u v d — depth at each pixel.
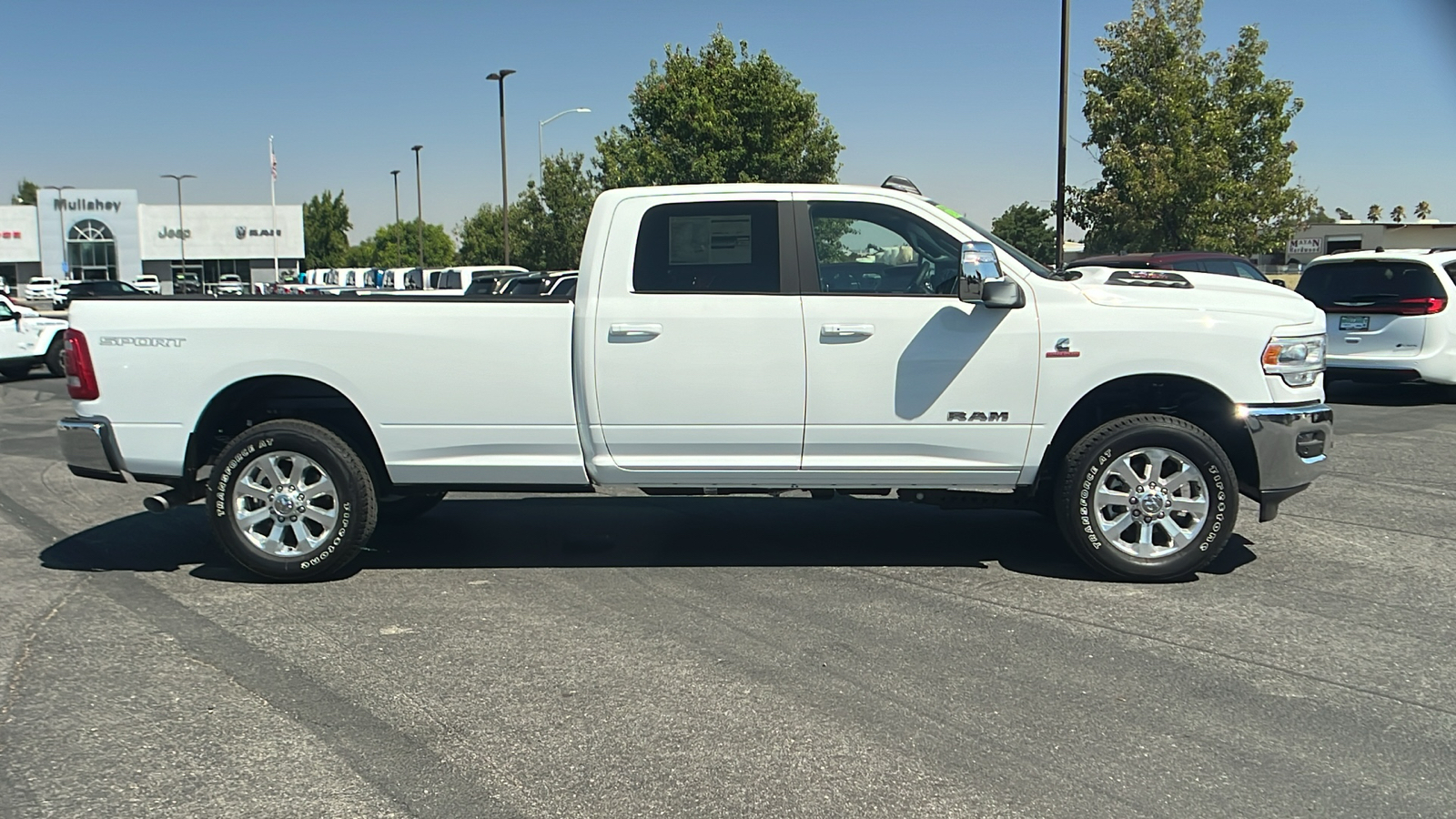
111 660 4.66
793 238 5.66
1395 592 5.54
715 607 5.35
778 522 7.22
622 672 4.49
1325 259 13.27
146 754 3.75
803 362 5.58
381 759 3.71
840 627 5.03
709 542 6.67
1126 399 5.96
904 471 5.71
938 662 4.56
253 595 5.63
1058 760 3.67
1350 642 4.79
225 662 4.63
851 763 3.65
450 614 5.27
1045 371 5.57
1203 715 4.03
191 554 6.52
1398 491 7.99
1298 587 5.62
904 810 3.34
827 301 5.59
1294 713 4.04
